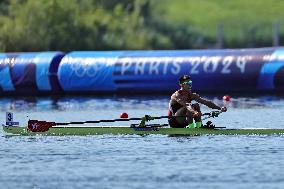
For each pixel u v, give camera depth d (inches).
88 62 5885.8
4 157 2773.1
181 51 5748.0
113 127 3314.5
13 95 6171.3
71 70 5910.4
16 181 2320.4
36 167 2554.1
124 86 5762.8
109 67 5802.2
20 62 6077.8
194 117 3267.7
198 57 5629.9
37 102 5497.1
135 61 5753.0
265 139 3065.9
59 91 6038.4
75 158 2721.5
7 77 6097.4
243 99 5285.4
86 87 5885.8
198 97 3312.0
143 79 5708.7
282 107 4690.0
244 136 3157.0
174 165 2532.0
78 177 2364.7
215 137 3142.2
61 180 2322.8
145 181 2278.5
